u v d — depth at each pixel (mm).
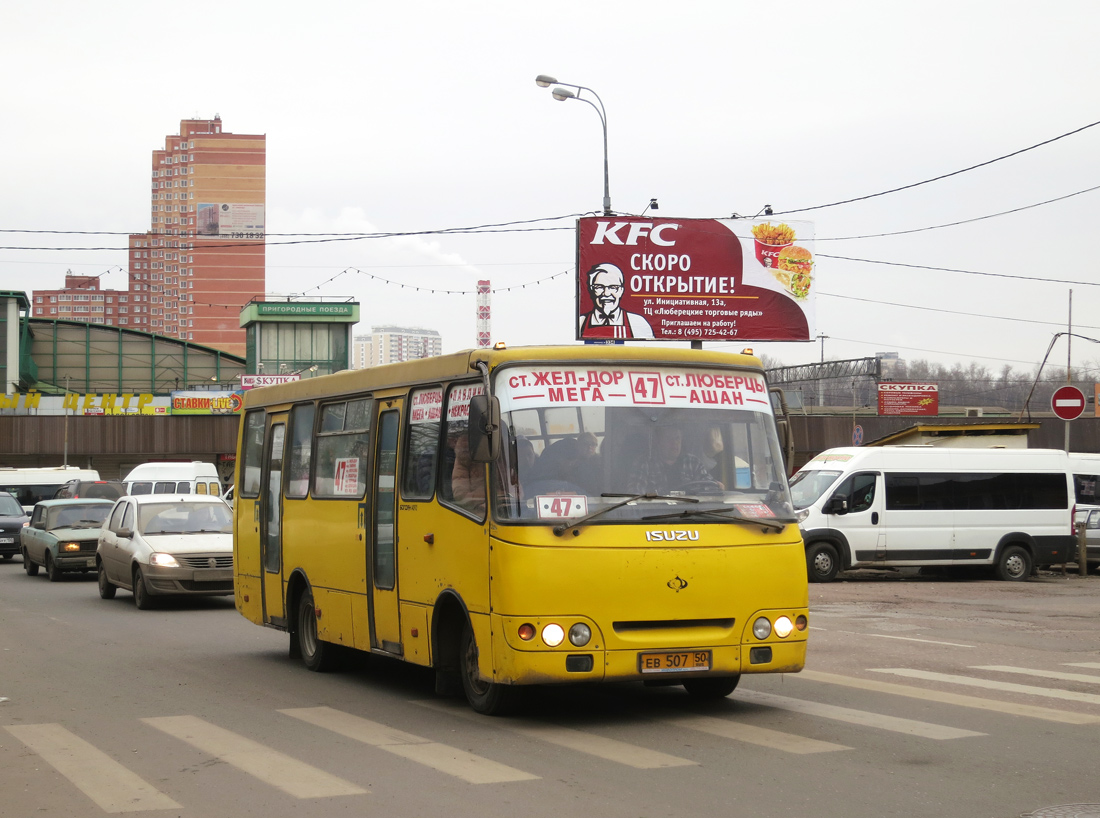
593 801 6199
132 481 33125
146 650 13594
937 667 11508
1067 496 24344
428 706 9453
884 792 6348
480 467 8461
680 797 6270
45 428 59594
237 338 176125
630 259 34406
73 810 6184
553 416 8391
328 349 71812
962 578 24719
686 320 34719
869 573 26266
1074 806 6031
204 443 61125
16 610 18734
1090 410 77938
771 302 35375
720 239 35062
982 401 89562
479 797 6316
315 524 11633
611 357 8695
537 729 8305
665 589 8078
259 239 176875
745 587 8305
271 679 11211
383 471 10219
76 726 8688
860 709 9023
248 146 178250
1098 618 16594
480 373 8516
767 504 8656
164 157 181375
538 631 7867
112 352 76188
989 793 6312
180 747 7828
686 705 9258
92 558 25078
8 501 34000
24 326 71875
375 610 10211
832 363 54281
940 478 23688
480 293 49875
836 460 23750
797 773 6820
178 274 182500
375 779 6781
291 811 6082
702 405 8766
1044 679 10648
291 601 12398
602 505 8180
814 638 14094
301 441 12281
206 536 19406
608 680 7973
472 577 8445
